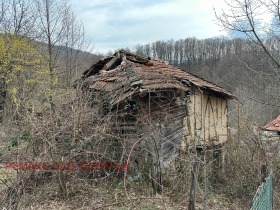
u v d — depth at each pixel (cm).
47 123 593
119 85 845
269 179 520
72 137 617
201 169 798
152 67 1043
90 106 731
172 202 631
